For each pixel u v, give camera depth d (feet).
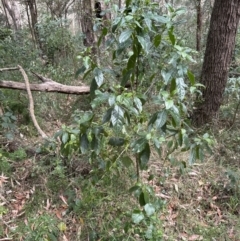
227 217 9.37
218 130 12.84
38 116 13.60
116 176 9.73
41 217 8.73
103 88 7.30
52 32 18.42
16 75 14.99
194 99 12.81
